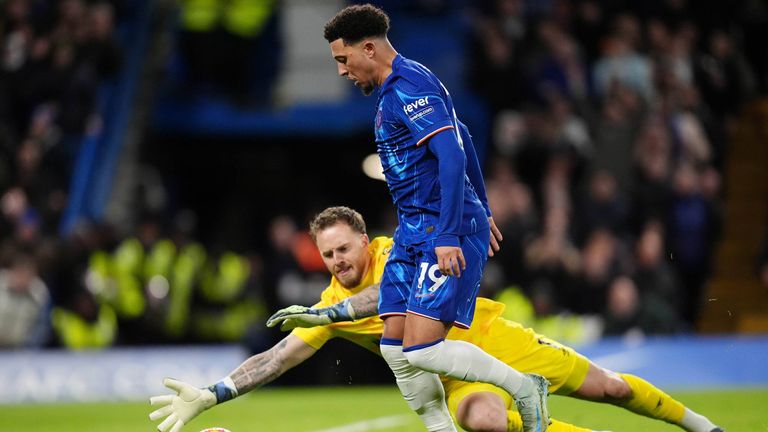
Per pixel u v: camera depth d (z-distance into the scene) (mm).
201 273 45125
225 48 59531
